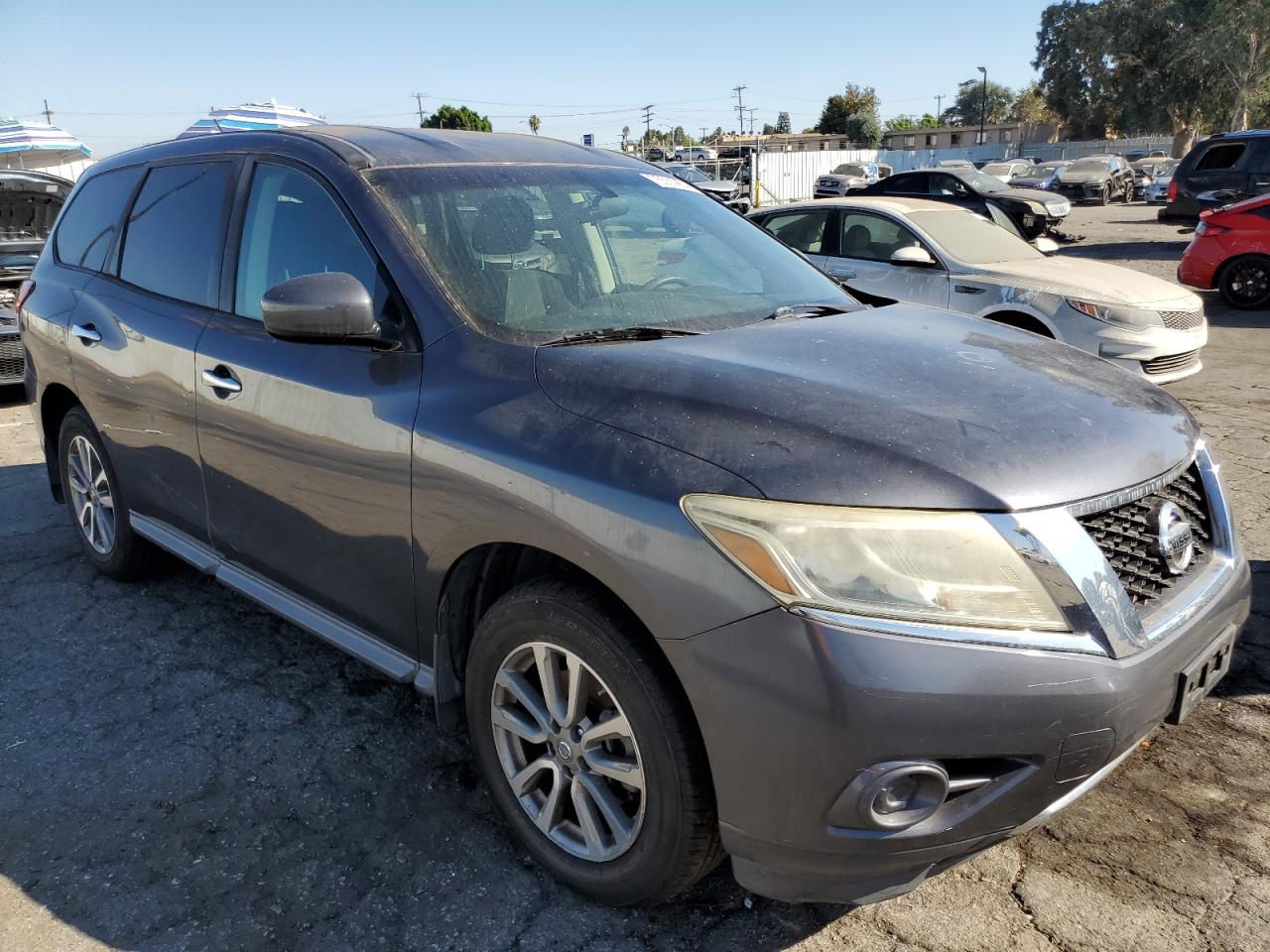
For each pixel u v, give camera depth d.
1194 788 2.69
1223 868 2.38
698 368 2.23
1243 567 2.36
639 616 1.97
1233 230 11.48
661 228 3.20
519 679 2.35
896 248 7.90
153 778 2.83
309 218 2.91
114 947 2.19
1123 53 60.22
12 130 18.30
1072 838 2.50
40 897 2.35
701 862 2.07
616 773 2.15
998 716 1.79
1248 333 10.09
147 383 3.39
